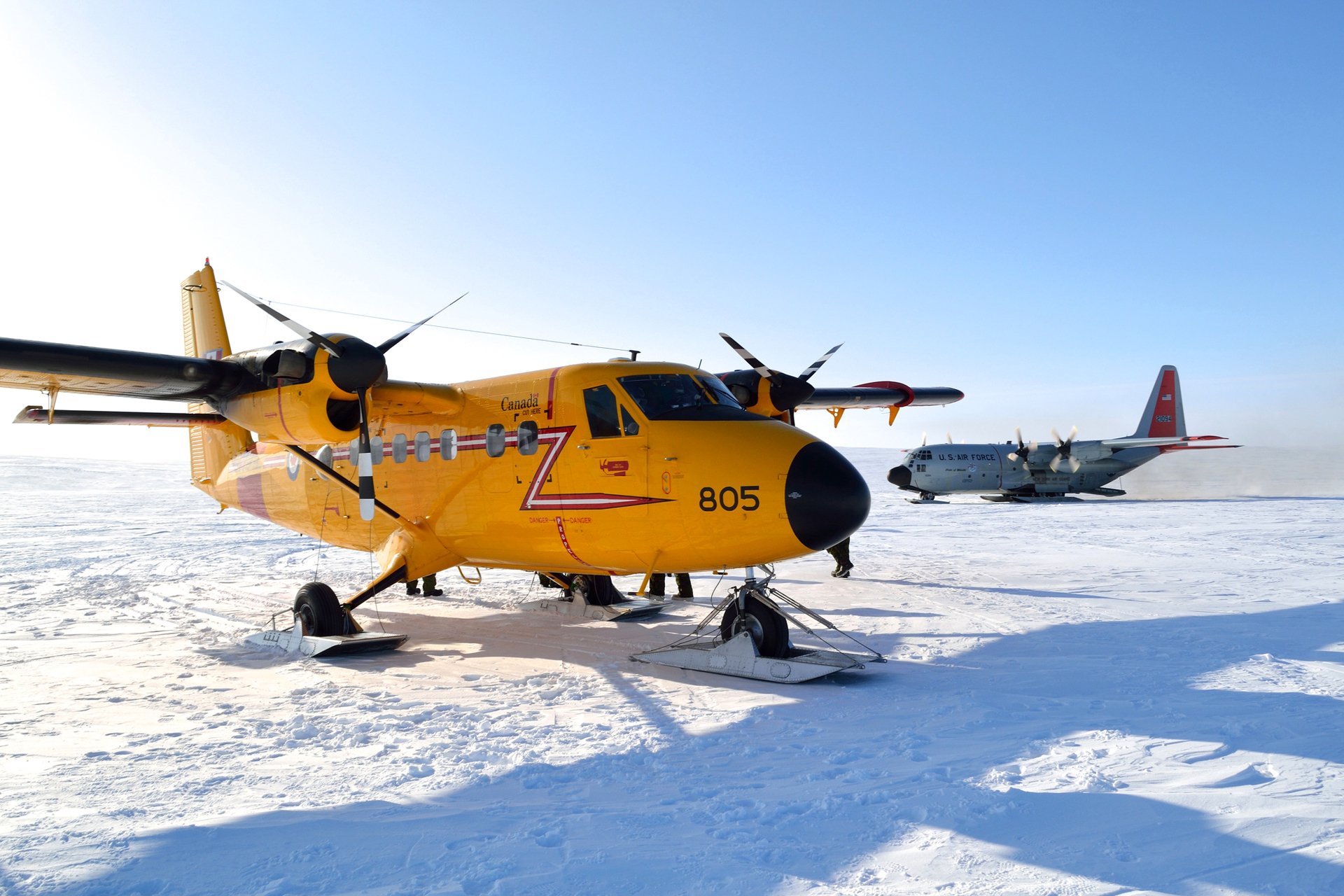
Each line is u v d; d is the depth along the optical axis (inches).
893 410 613.6
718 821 153.6
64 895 123.8
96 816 157.2
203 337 490.3
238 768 189.2
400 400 341.1
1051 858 134.8
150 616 433.1
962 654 307.1
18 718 238.2
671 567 303.4
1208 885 124.1
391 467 385.7
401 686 277.7
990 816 152.7
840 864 133.8
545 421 327.0
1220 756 185.9
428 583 501.0
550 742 208.1
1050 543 740.7
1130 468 1391.5
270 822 154.3
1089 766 180.1
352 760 195.6
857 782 174.4
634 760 192.7
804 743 204.1
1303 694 240.2
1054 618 377.4
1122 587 477.7
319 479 427.8
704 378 324.8
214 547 791.7
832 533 270.8
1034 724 214.5
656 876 130.5
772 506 273.0
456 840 145.3
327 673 300.5
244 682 285.0
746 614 293.1
